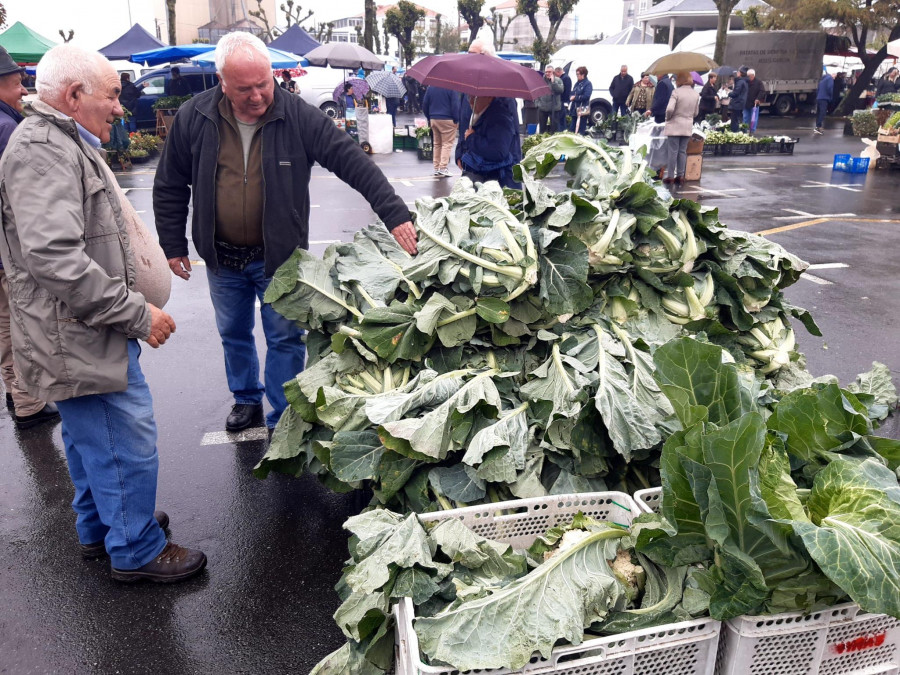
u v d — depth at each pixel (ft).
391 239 12.63
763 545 6.11
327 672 7.38
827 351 19.06
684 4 104.12
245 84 11.34
